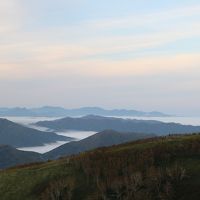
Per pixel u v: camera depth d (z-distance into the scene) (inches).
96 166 1277.1
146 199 1061.8
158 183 1099.9
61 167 1374.3
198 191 1037.2
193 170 1119.6
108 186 1161.4
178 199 1035.9
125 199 1085.1
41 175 1358.3
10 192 1317.7
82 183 1226.6
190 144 1249.4
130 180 1139.3
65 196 1180.5
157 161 1213.1
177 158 1203.9
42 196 1218.0
